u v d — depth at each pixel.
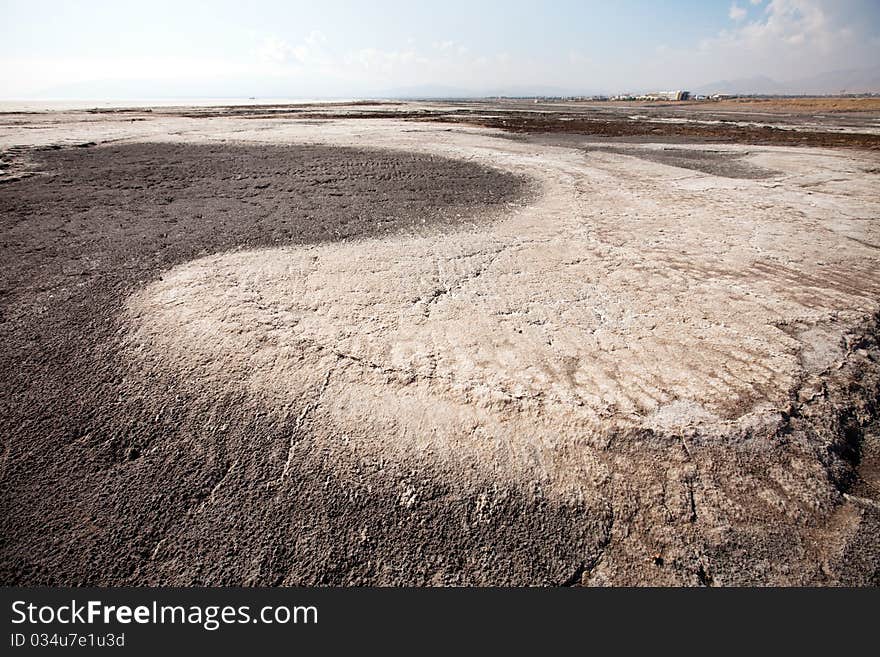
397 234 5.73
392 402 2.81
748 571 2.04
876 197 8.09
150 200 7.16
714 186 8.90
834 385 3.05
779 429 2.65
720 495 2.32
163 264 4.63
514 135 17.95
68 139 14.54
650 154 13.19
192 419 2.71
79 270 4.47
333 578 2.02
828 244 5.66
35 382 2.96
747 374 3.12
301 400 2.82
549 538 2.16
